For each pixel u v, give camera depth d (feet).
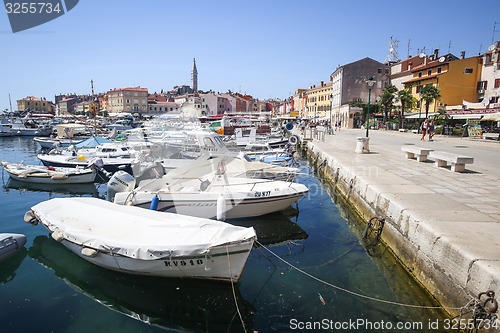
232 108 264.52
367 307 18.34
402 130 137.28
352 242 28.07
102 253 20.66
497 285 13.75
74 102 435.94
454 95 139.03
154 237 20.40
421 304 18.61
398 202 25.40
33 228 30.01
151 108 321.52
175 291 20.04
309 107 303.07
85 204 26.11
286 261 24.32
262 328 16.79
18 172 50.08
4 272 22.34
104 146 64.39
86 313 18.02
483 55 136.05
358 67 207.10
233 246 18.86
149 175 33.45
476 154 56.65
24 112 292.61
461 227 19.67
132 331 16.62
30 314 17.85
